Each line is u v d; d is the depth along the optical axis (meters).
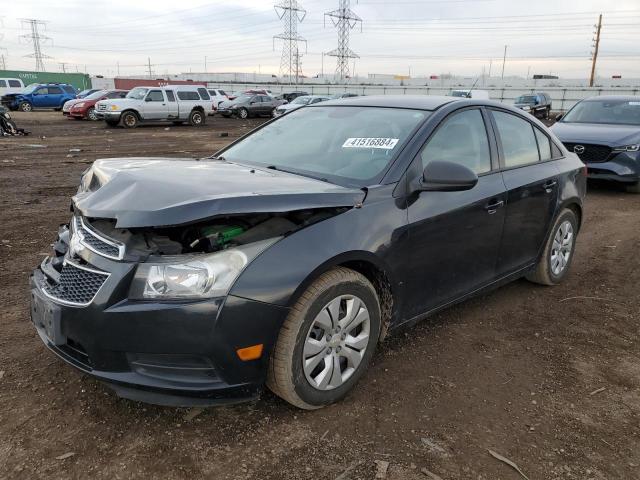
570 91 54.75
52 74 54.44
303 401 2.79
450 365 3.45
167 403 2.49
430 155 3.41
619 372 3.45
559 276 4.90
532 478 2.47
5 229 6.39
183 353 2.44
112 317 2.43
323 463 2.51
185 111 26.48
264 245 2.57
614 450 2.68
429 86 65.44
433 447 2.64
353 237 2.83
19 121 26.86
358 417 2.86
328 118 4.04
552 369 3.45
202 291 2.43
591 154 9.44
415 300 3.35
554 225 4.62
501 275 4.11
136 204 2.46
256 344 2.53
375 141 3.48
